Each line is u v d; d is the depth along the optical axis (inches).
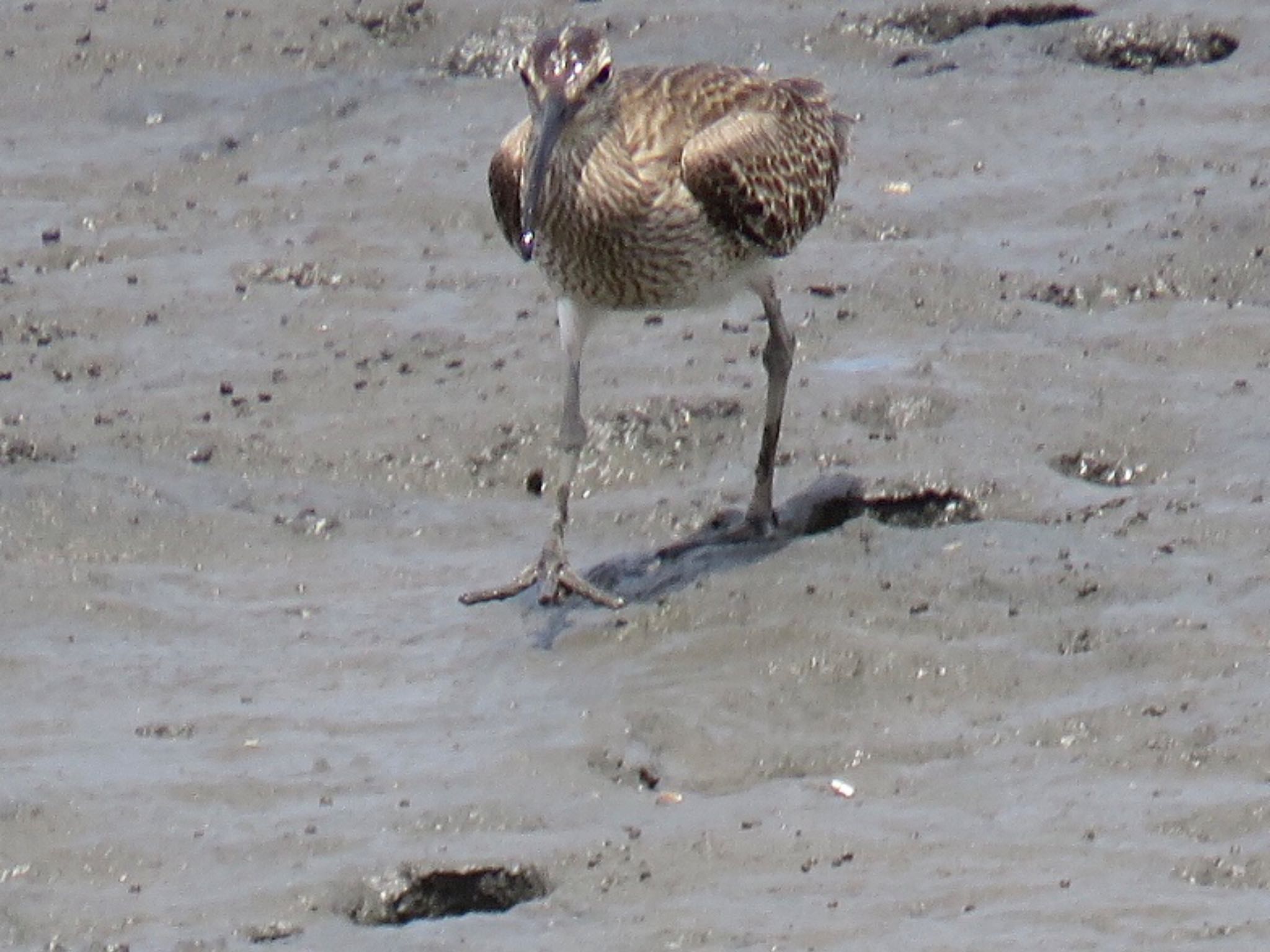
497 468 561.3
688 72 520.1
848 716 452.8
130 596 509.7
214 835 418.9
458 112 757.3
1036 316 615.8
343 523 543.2
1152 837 406.6
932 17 792.3
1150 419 560.1
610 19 798.5
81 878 408.5
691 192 498.0
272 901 399.9
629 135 495.8
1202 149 700.0
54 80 783.7
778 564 503.2
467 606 501.4
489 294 642.2
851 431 561.3
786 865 403.9
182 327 629.9
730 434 564.1
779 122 519.8
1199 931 377.1
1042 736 441.7
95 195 714.8
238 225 691.4
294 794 431.8
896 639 472.4
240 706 465.4
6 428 577.6
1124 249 643.5
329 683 474.6
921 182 693.3
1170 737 437.1
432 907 406.0
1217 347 593.9
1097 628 473.4
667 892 398.0
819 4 802.2
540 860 407.5
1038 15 792.3
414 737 451.8
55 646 490.6
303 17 805.9
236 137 747.4
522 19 798.5
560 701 462.0
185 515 543.5
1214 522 511.8
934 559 500.4
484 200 694.5
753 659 470.0
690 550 514.6
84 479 554.6
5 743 452.8
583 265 498.6
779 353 521.0
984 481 535.2
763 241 511.5
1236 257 636.7
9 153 745.0
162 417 582.2
